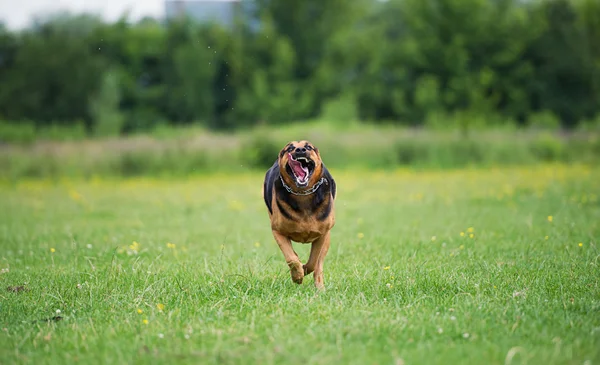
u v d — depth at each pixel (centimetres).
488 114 3781
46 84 3928
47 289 662
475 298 588
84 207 1506
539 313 535
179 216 1325
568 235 920
